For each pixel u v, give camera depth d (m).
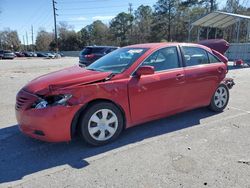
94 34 85.69
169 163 3.31
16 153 3.68
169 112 4.56
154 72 4.26
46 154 3.64
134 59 4.21
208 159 3.40
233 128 4.57
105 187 2.81
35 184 2.90
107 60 4.65
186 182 2.88
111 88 3.80
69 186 2.84
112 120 3.93
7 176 3.08
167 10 62.97
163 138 4.13
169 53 4.59
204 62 5.12
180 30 61.72
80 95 3.57
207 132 4.38
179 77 4.53
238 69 15.12
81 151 3.71
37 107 3.47
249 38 24.91
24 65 23.09
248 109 5.80
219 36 35.88
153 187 2.79
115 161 3.39
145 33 73.69
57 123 3.46
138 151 3.68
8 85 9.53
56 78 3.84
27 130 3.63
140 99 4.10
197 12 57.34
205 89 5.05
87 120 3.69
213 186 2.80
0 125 4.87
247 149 3.70
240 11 44.16
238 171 3.10
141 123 4.32
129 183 2.88
